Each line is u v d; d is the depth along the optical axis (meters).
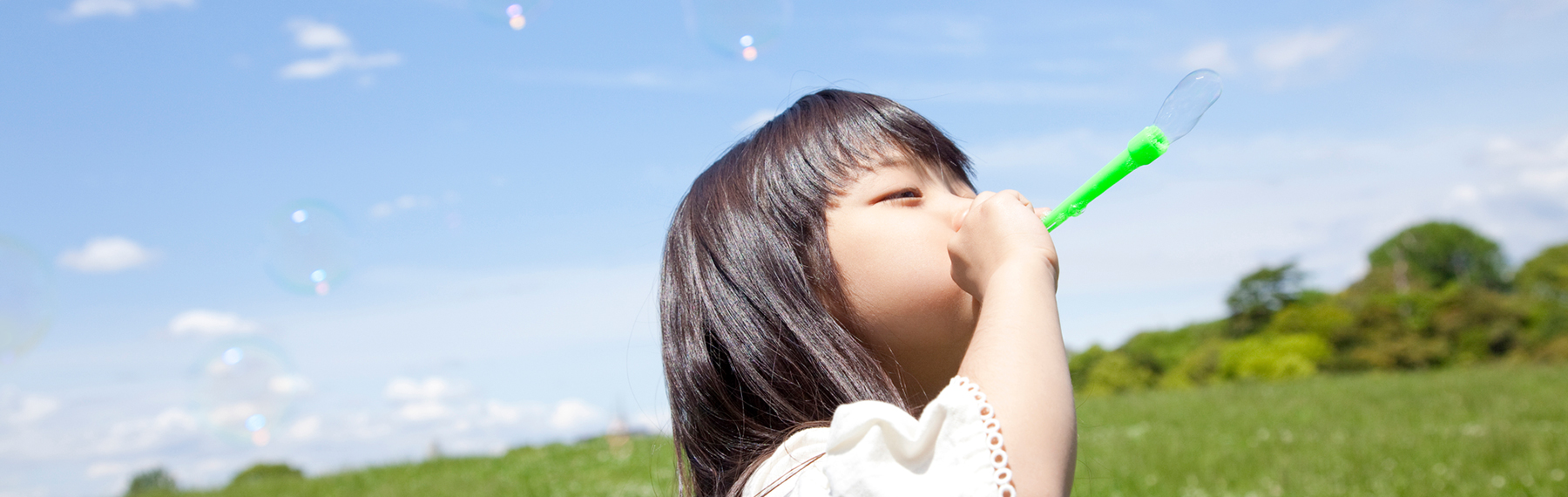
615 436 11.27
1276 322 39.44
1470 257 53.09
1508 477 4.92
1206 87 0.77
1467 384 13.16
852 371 0.75
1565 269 48.31
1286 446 6.94
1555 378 13.00
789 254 0.81
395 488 9.08
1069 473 0.58
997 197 0.73
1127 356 38.00
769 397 0.78
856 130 0.87
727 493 0.82
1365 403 11.04
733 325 0.82
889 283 0.77
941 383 0.78
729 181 0.91
